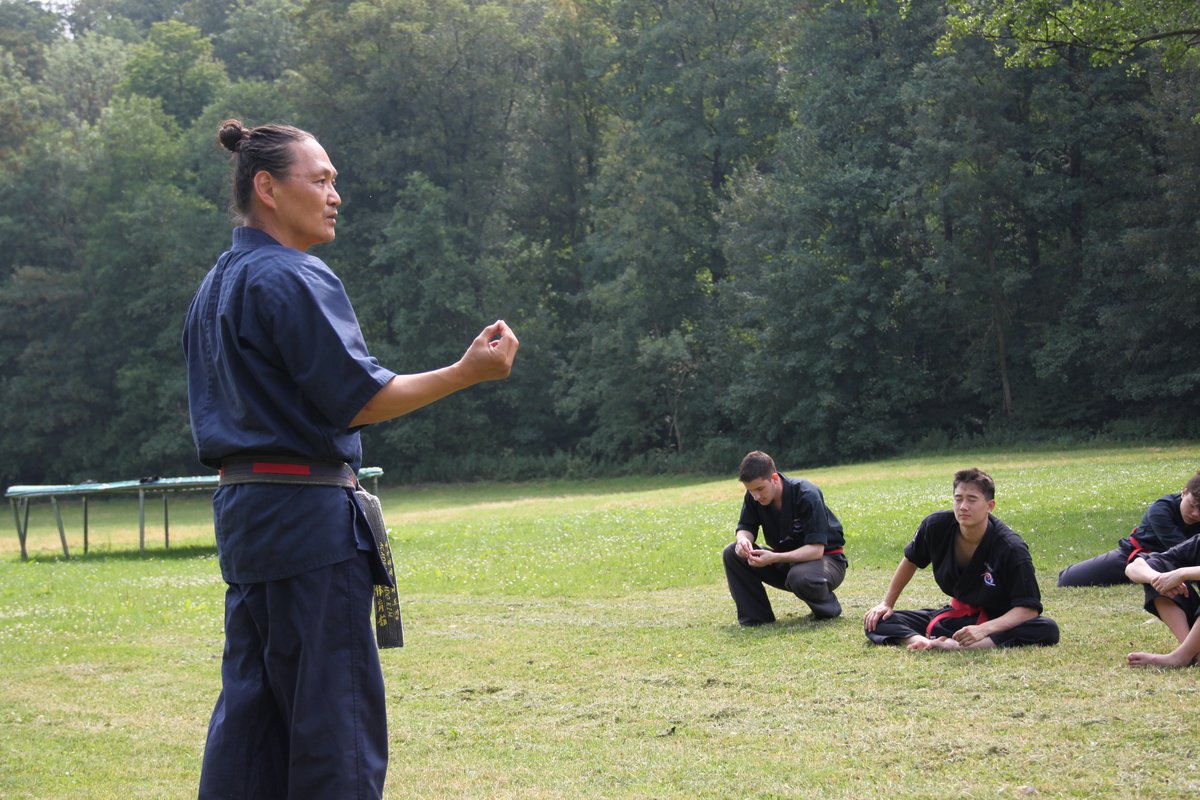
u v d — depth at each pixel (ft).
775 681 21.21
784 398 146.30
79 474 185.37
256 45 238.07
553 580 40.98
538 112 189.67
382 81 177.88
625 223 156.46
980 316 140.97
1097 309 129.90
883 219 136.77
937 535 23.35
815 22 147.74
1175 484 57.72
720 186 170.81
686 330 160.25
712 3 165.17
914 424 147.95
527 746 17.66
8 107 201.16
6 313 184.65
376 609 10.85
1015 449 130.82
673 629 28.63
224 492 10.46
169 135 193.98
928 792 13.97
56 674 26.86
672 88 167.53
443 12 178.50
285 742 10.30
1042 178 132.77
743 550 27.35
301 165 11.06
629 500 91.40
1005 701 18.25
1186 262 119.14
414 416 175.42
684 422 161.48
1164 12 59.06
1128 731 15.96
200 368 10.85
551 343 178.19
